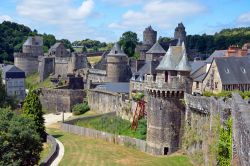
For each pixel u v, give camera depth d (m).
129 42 160.25
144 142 59.03
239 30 192.62
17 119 50.53
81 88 116.94
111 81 111.31
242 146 22.70
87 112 98.31
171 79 54.75
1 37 191.88
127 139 63.28
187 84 55.69
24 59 152.62
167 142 55.41
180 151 54.91
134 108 74.75
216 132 37.94
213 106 40.94
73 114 100.19
